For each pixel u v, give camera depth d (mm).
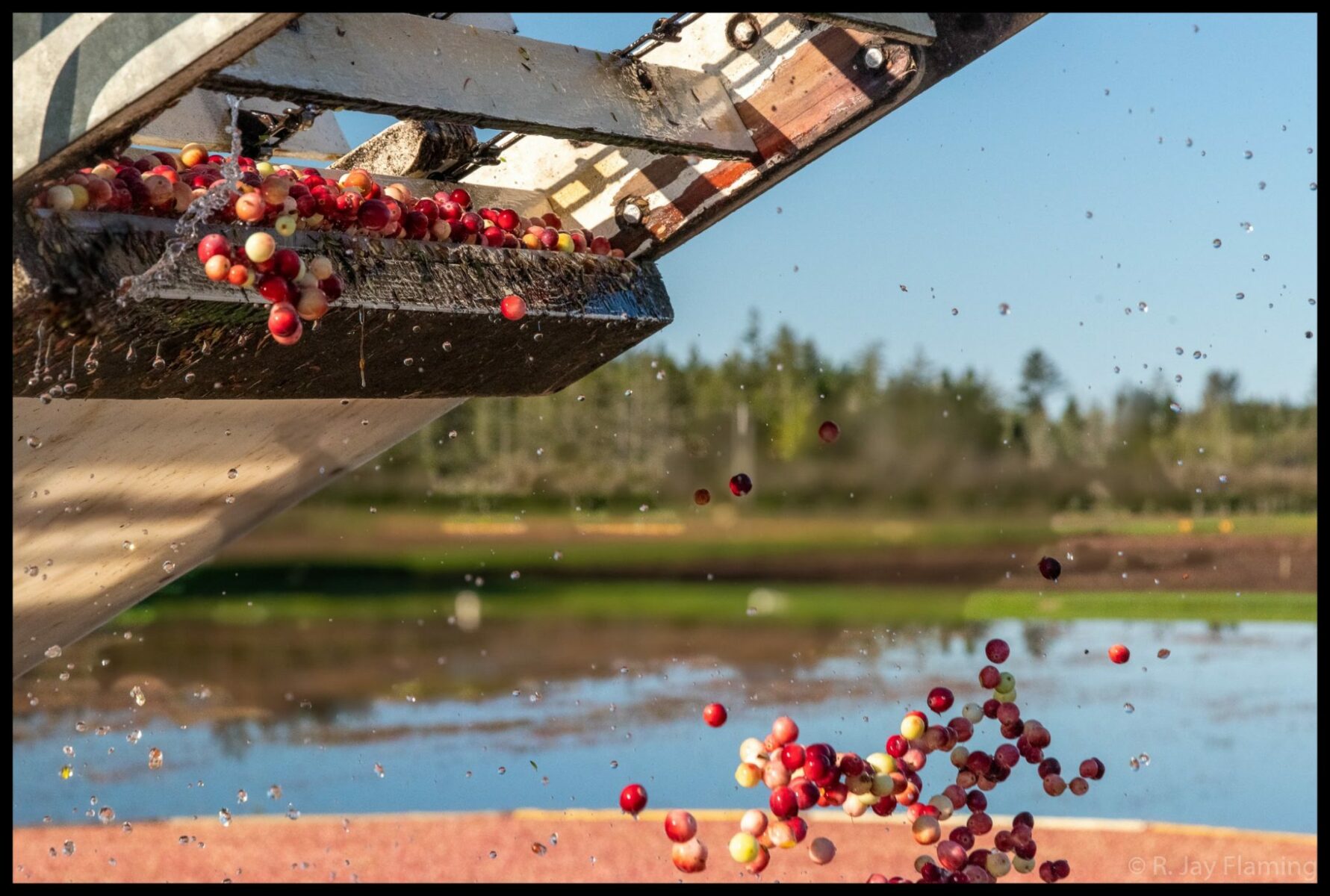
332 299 2143
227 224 2088
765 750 2697
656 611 19125
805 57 2664
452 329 2434
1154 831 5004
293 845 4988
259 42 1765
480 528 23594
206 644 15992
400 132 2744
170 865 4664
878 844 4773
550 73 2447
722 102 2738
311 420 2705
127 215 1976
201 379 2240
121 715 9945
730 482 2852
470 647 15461
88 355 2006
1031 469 20672
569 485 23672
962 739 2871
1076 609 16797
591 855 4793
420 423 3014
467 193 2725
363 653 14844
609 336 2783
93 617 3205
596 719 8422
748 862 2580
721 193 2777
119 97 1741
